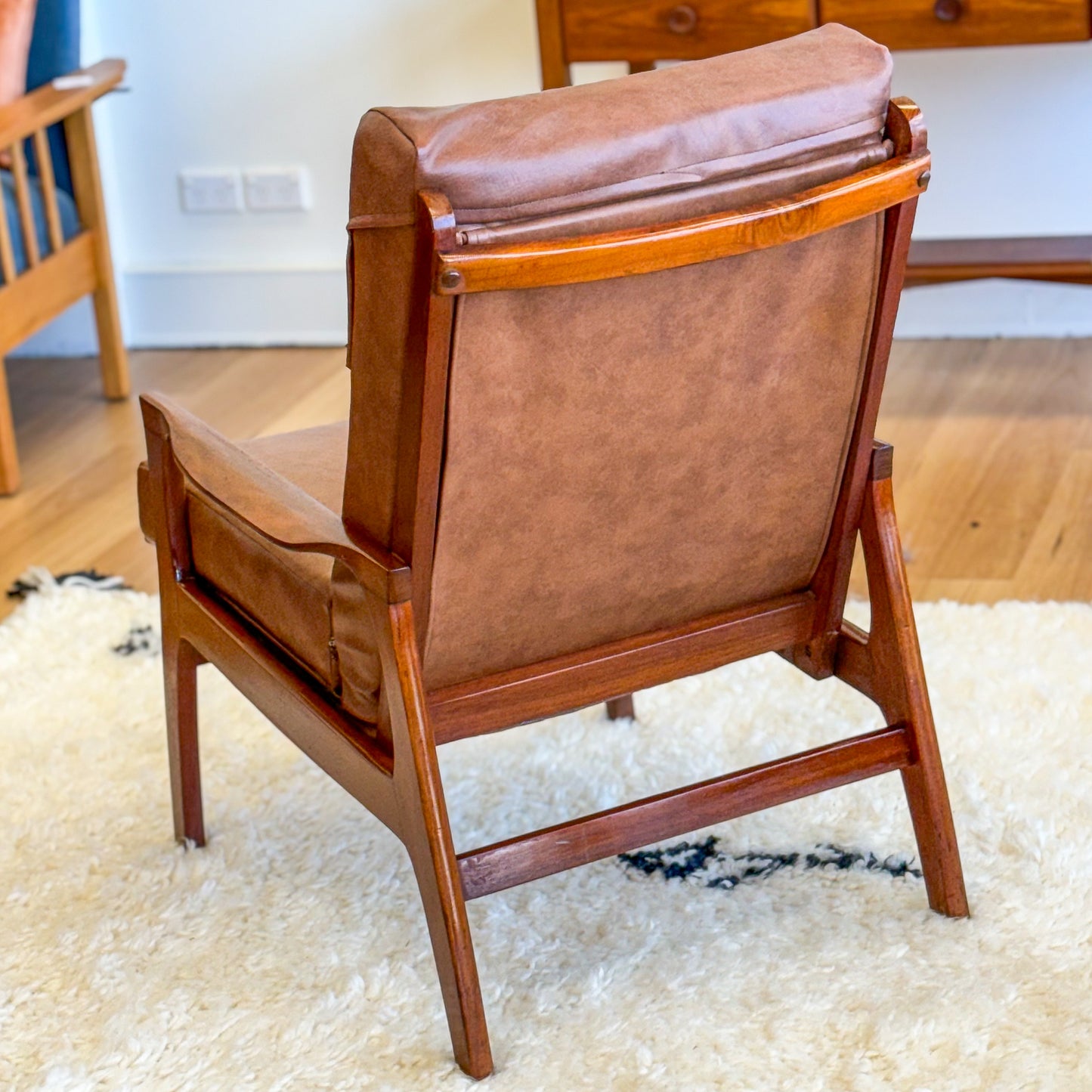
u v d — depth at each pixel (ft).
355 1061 4.39
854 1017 4.46
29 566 8.13
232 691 6.63
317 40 10.91
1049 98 10.28
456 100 10.96
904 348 10.88
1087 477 8.57
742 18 8.65
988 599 7.26
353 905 5.14
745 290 3.80
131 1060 4.42
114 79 9.92
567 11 8.84
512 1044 4.43
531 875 4.26
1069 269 9.21
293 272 11.54
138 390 10.90
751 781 4.54
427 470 3.67
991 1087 4.16
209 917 5.10
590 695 4.47
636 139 3.54
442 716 4.24
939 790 4.76
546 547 4.03
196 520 4.99
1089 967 4.63
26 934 5.04
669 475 4.07
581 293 3.56
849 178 3.78
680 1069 4.29
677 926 4.94
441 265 3.29
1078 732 5.94
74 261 10.02
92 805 5.83
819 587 4.75
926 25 8.54
